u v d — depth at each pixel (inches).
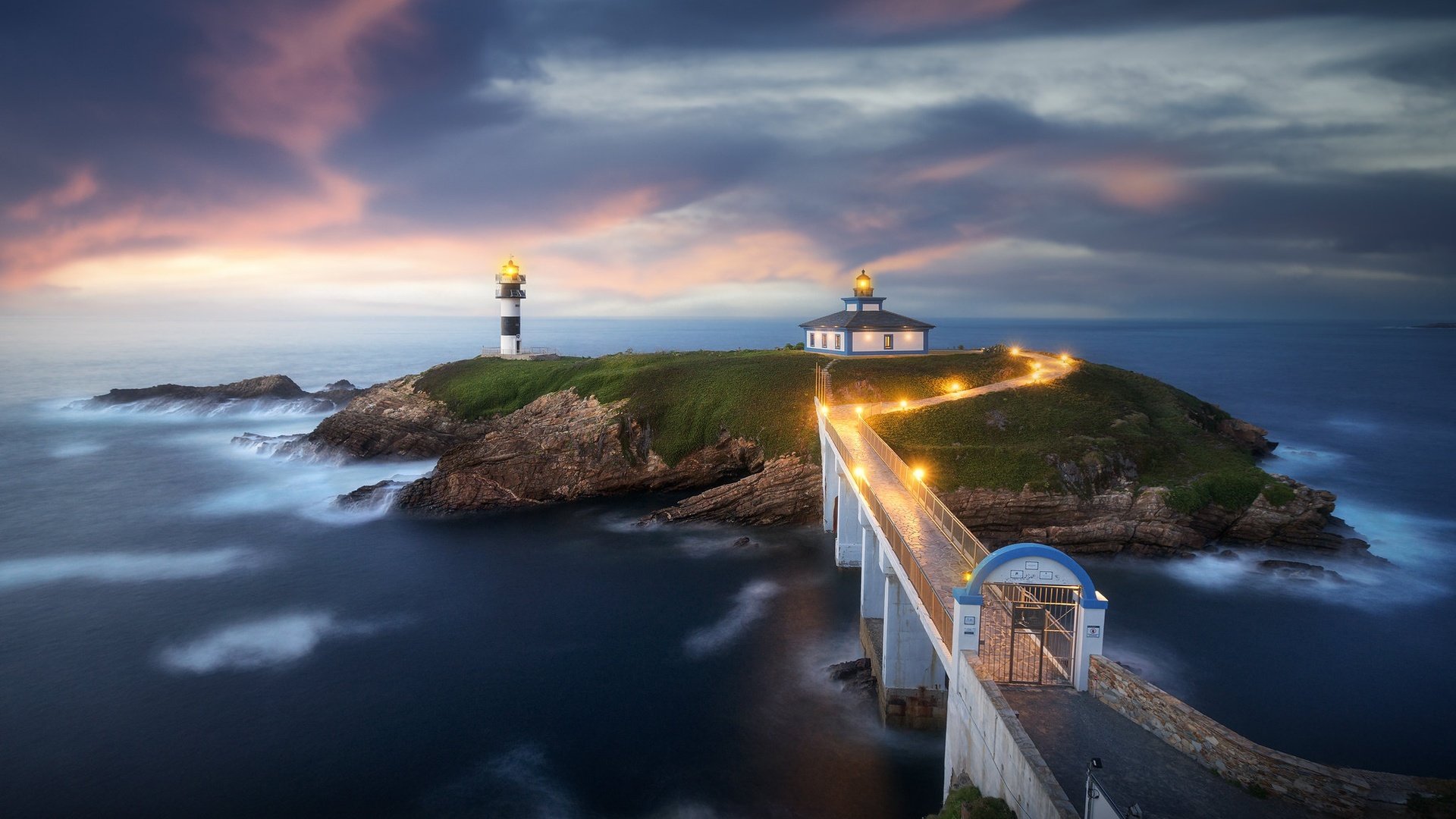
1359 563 1951.3
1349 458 3277.6
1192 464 2297.0
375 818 1101.1
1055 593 943.0
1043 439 2399.1
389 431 3282.5
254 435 3602.4
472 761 1222.9
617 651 1578.5
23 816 1107.3
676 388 3006.9
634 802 1124.5
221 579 1985.7
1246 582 1849.2
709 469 2689.5
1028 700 786.2
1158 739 733.9
